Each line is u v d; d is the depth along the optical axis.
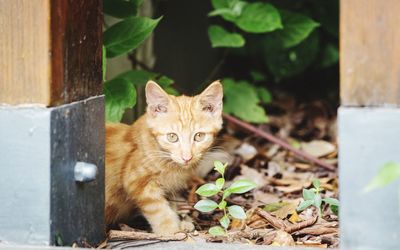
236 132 2.12
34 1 1.23
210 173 1.79
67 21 1.26
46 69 1.23
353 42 1.20
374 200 1.19
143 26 1.59
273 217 1.46
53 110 1.23
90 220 1.32
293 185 1.71
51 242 1.24
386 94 1.20
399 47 1.19
